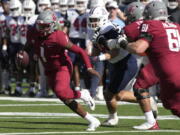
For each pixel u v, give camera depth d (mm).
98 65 38969
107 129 24594
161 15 22250
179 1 38438
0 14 45312
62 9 43688
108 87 26094
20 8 45031
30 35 24719
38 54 24828
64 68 24656
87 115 24297
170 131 24000
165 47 21422
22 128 24641
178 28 21906
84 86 40938
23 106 34500
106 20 26047
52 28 24156
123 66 25781
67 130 24109
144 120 28141
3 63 45750
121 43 21797
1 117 28844
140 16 25156
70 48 24219
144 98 24500
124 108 33656
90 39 34750
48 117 29000
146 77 24438
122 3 52469
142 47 21453
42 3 44125
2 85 46281
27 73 49219
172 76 21047
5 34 44938
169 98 21156
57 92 24266
